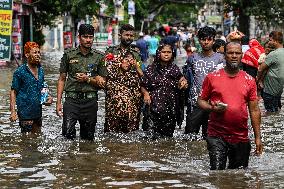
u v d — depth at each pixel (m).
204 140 18.47
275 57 24.33
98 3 71.62
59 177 13.28
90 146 17.17
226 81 13.59
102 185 12.59
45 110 24.38
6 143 17.30
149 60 55.19
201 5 131.38
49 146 16.98
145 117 19.34
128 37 19.19
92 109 18.14
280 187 12.45
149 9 126.44
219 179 13.09
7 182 12.81
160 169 14.20
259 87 24.86
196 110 18.69
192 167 14.42
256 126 13.76
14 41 53.62
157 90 18.81
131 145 17.45
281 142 18.12
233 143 13.77
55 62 57.09
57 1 64.12
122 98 19.17
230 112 13.51
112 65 19.17
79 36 18.16
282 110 25.66
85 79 17.94
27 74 18.53
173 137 18.88
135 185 12.61
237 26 73.25
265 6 68.25
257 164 14.69
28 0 59.22
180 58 66.81
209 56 18.83
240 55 13.51
